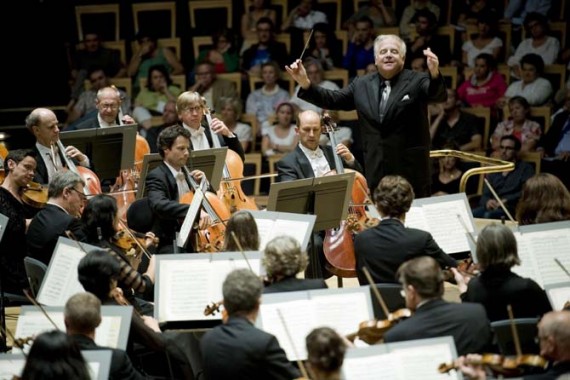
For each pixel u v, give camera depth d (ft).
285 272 43.60
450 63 99.45
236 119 96.68
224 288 39.70
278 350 38.88
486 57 94.53
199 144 68.03
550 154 88.63
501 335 41.88
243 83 102.27
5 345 50.26
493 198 85.92
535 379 36.81
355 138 93.35
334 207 57.06
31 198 61.36
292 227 51.78
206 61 104.22
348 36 103.19
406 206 48.96
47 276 48.83
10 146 104.78
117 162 67.46
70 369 35.65
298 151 63.05
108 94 70.95
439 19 102.53
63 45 111.86
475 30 100.22
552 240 49.37
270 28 102.53
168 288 46.78
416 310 40.14
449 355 37.78
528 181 53.21
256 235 47.88
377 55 61.82
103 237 50.06
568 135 88.33
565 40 98.12
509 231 43.55
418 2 102.73
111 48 108.47
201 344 39.83
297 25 104.73
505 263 43.21
